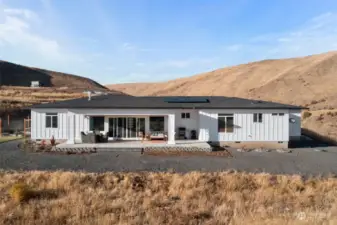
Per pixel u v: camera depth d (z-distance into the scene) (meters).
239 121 22.30
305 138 27.31
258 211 9.02
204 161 17.16
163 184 12.63
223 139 22.33
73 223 7.86
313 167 15.87
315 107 58.25
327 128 33.50
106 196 10.74
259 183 12.88
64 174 13.12
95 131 22.89
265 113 22.28
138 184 12.56
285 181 12.88
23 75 124.75
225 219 8.33
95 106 21.89
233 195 11.31
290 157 18.55
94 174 13.48
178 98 28.77
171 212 9.13
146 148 20.55
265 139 22.25
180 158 17.98
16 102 49.91
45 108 22.52
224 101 25.50
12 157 17.94
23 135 28.67
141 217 8.55
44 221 8.02
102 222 7.91
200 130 22.38
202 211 9.24
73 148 20.03
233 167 15.67
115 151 20.20
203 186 12.30
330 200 10.60
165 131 24.33
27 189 10.66
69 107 21.86
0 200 9.97
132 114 22.09
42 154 19.00
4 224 7.84
